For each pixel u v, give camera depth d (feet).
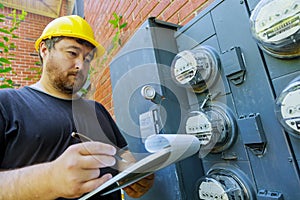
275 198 1.45
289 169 1.41
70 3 13.19
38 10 13.66
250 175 1.64
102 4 6.33
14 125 2.14
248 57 1.68
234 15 1.80
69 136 2.33
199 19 2.15
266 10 1.46
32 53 12.59
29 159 2.07
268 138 1.53
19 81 11.52
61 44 2.34
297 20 1.30
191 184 1.94
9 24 11.80
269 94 1.53
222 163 1.87
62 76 2.33
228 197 1.66
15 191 1.14
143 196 2.39
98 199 2.01
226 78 1.85
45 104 2.45
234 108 1.78
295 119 1.31
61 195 1.12
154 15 3.41
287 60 1.43
